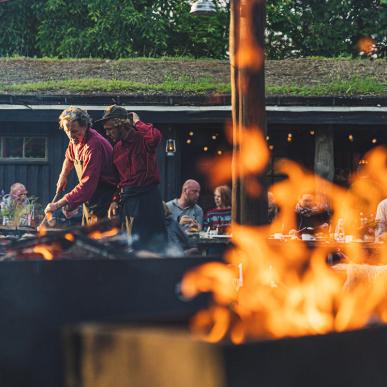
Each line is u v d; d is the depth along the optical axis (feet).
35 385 10.51
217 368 8.79
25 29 102.89
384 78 60.39
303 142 59.11
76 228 13.12
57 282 10.67
